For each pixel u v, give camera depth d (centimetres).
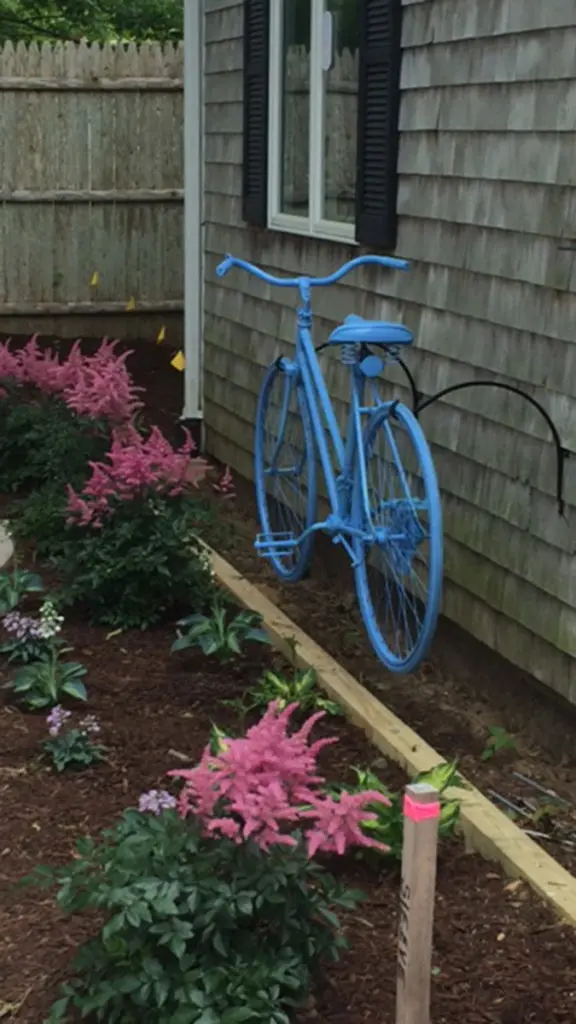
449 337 466
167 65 1112
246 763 266
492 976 287
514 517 429
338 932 296
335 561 599
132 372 1031
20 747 402
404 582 509
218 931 260
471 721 458
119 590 512
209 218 752
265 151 644
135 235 1134
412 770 389
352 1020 269
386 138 498
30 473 689
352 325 441
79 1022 269
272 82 631
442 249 468
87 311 1133
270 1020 249
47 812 362
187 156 768
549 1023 271
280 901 258
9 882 324
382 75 499
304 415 527
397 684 493
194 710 435
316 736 422
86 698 436
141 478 515
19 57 1084
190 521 538
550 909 314
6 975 285
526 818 383
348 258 555
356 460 464
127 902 254
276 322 651
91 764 392
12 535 599
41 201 1109
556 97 390
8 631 485
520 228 414
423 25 470
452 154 456
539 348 408
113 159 1119
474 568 459
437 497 411
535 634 423
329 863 335
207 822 270
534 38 400
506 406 431
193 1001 251
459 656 489
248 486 716
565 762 418
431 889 238
